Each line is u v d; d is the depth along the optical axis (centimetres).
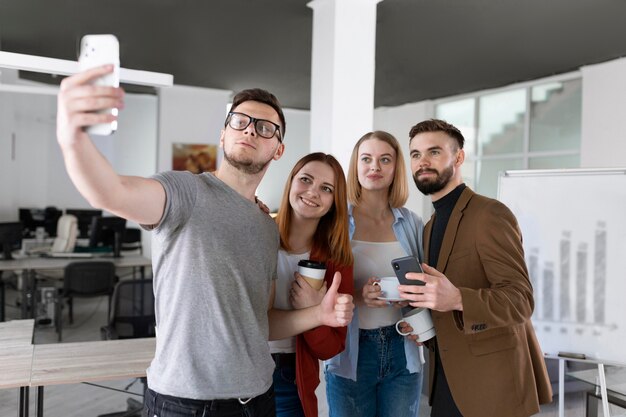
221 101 919
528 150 838
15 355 269
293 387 195
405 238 227
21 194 1001
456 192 202
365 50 487
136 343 295
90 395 417
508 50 665
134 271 674
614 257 259
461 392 189
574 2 502
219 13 531
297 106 1094
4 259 634
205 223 138
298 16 536
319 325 175
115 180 111
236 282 142
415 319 196
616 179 264
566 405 356
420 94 952
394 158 227
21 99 982
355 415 214
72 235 722
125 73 350
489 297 171
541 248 274
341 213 196
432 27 575
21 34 610
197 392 135
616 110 695
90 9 525
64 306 755
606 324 257
